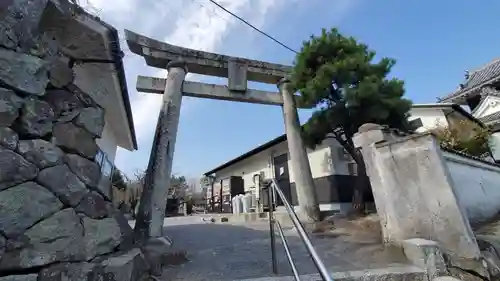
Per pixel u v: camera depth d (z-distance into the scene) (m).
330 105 5.94
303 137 6.50
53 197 1.79
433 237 3.03
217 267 2.98
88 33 2.20
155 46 5.57
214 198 14.13
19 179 1.65
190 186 22.39
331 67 5.42
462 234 2.88
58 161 1.89
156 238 3.77
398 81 5.52
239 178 12.74
